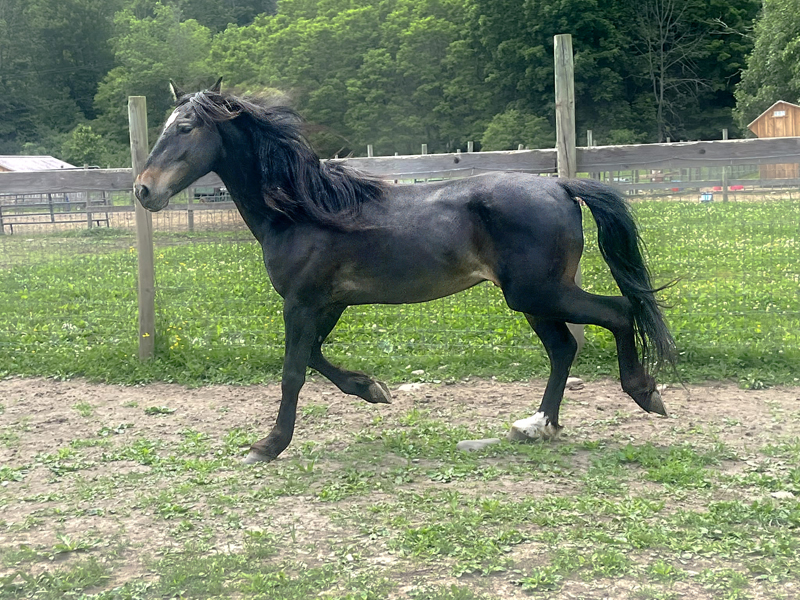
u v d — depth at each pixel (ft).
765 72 122.11
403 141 185.06
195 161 15.74
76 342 26.81
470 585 10.73
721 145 21.34
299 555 11.89
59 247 35.32
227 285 34.06
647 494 13.66
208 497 14.30
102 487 14.96
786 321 24.56
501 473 14.99
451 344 24.52
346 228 15.70
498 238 15.51
